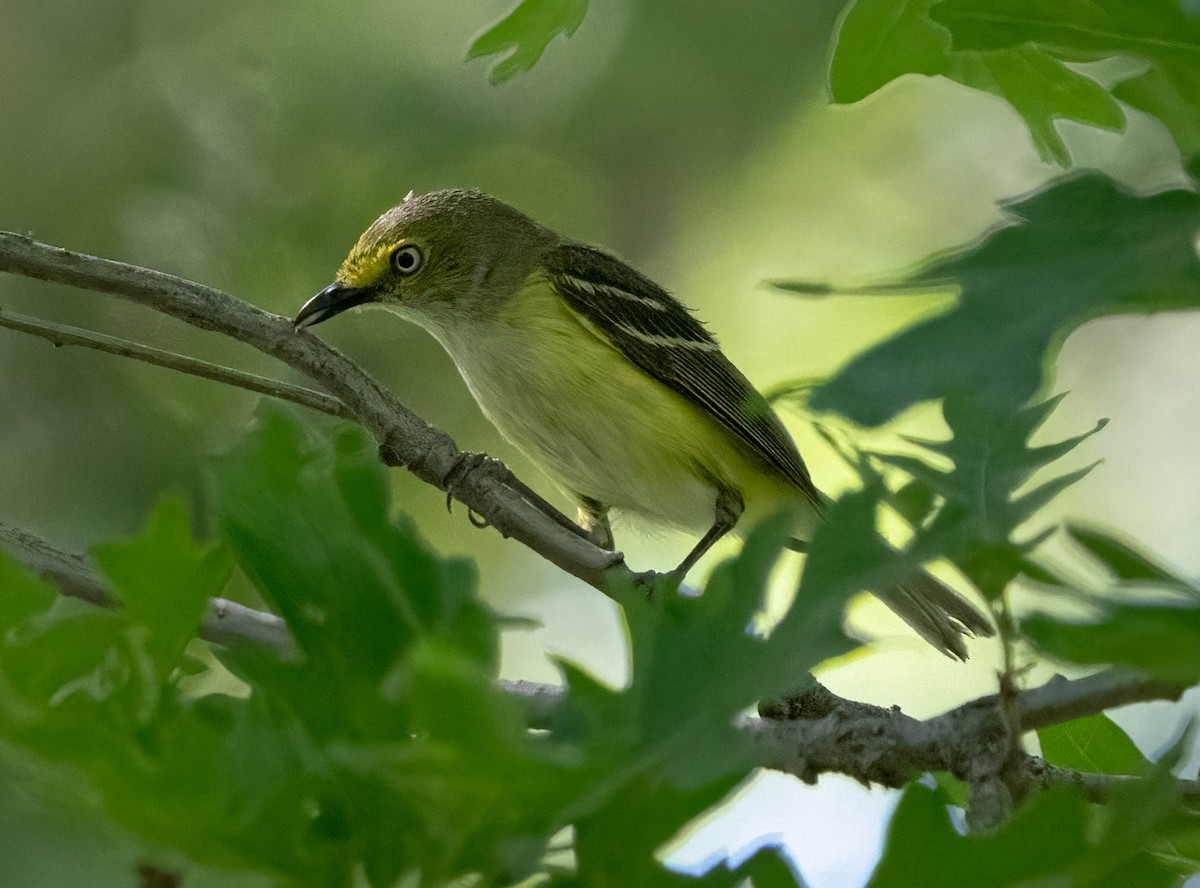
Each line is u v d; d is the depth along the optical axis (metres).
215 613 6.86
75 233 15.12
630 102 16.28
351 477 4.17
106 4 15.92
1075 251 3.22
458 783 3.48
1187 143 4.24
